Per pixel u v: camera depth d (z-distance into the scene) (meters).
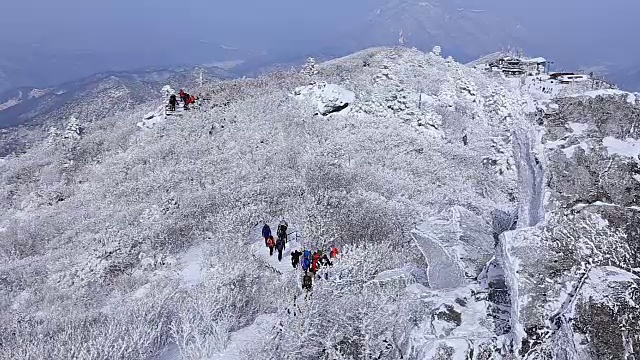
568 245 7.73
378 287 12.21
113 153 43.53
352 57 81.25
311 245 19.77
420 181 30.86
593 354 6.26
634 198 7.96
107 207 30.58
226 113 43.66
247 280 16.50
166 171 33.50
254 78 60.66
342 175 28.66
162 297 16.09
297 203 24.31
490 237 11.81
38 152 51.81
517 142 9.91
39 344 12.83
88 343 12.27
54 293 19.05
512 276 7.71
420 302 9.88
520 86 83.31
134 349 12.62
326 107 44.00
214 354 11.88
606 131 8.70
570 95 9.28
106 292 18.91
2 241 28.53
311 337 10.67
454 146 41.19
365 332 9.91
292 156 33.25
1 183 43.44
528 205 9.16
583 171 8.33
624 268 7.33
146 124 46.53
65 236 27.22
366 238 20.05
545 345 7.07
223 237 21.47
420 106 47.16
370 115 44.25
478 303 9.30
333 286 13.53
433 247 11.54
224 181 29.66
